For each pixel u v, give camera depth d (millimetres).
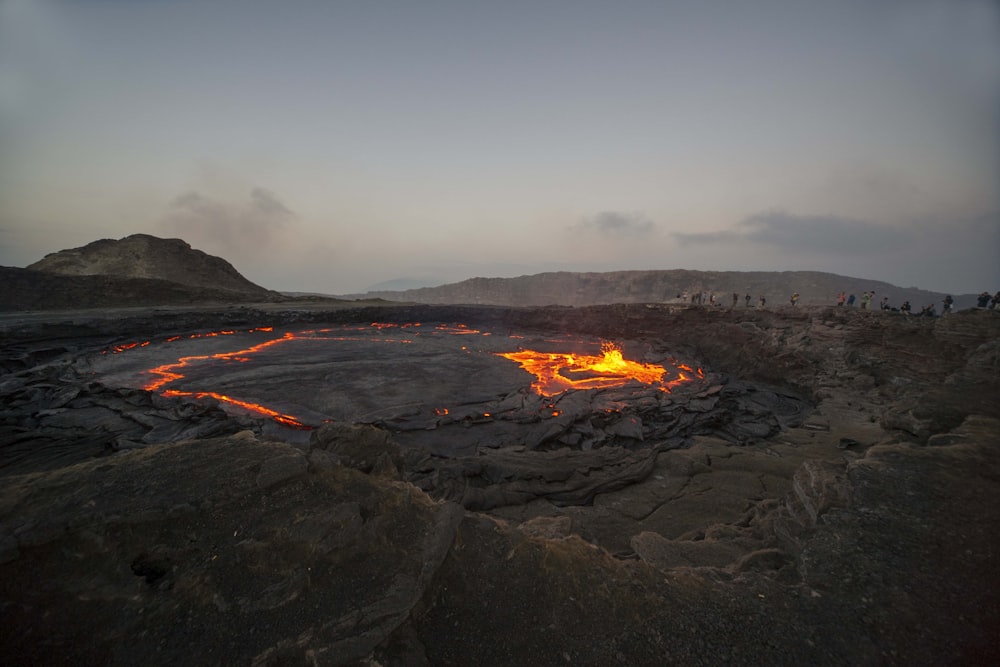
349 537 3588
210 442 4965
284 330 32344
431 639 3199
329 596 3162
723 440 15461
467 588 3697
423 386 19219
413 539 3855
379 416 14883
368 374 20594
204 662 2641
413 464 11039
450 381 20391
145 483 3938
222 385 17375
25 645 2693
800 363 23359
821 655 3129
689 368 26188
